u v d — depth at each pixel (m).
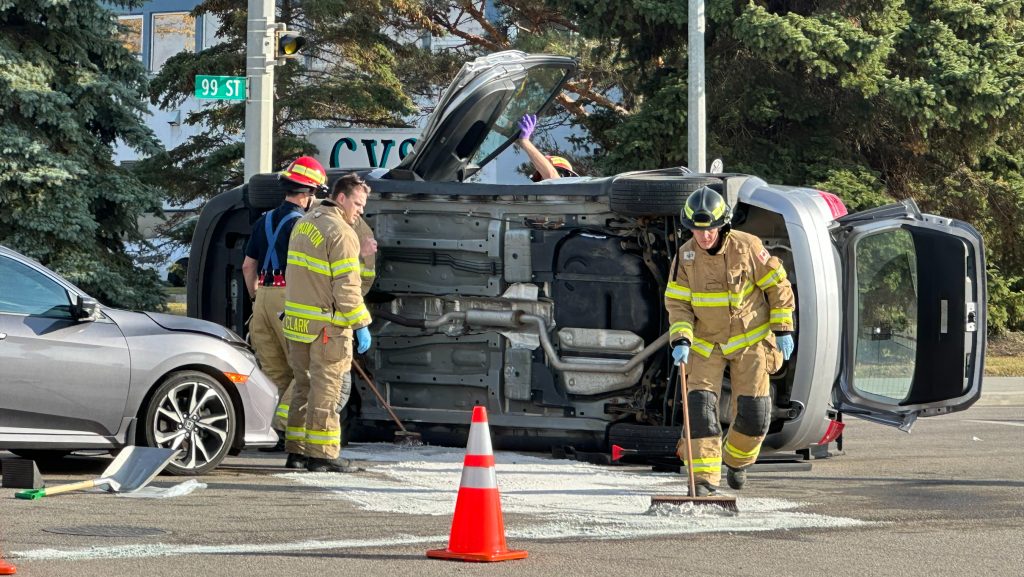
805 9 37.06
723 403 15.66
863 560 9.70
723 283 12.17
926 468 16.17
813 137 37.19
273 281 15.52
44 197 30.38
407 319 16.88
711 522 11.19
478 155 18.69
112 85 32.28
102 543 9.66
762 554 9.84
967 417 25.16
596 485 13.66
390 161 26.66
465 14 51.91
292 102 39.41
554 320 16.25
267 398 14.53
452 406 17.00
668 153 36.25
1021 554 10.08
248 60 21.75
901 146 38.91
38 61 31.17
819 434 15.66
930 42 36.25
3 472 12.16
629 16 36.25
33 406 12.89
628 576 8.94
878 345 16.42
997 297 39.44
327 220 14.04
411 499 12.26
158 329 13.87
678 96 35.59
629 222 15.88
